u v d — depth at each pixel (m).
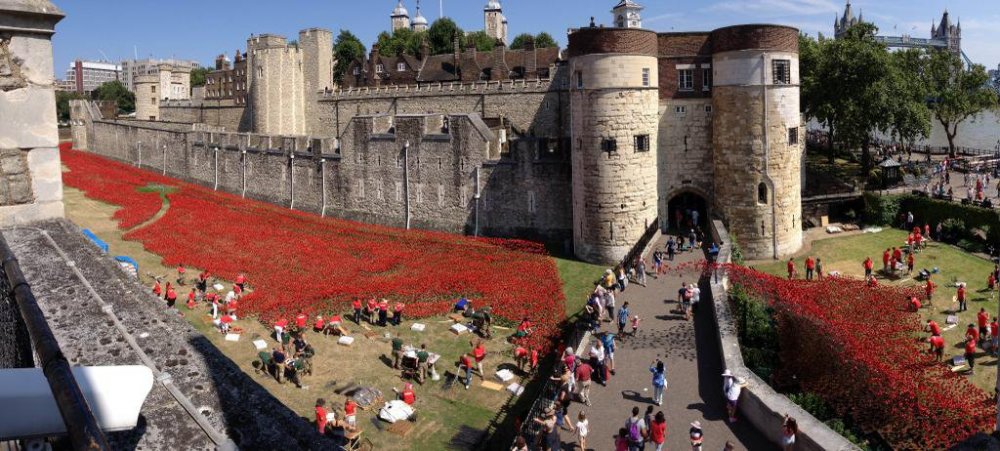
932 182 61.47
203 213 61.19
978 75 74.31
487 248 47.34
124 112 186.25
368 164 57.91
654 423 18.95
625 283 33.62
